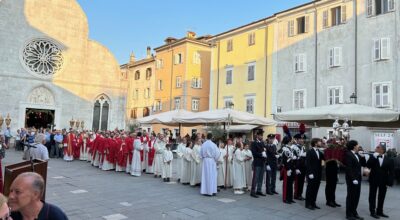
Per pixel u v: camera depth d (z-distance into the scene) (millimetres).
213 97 38906
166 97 46469
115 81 34094
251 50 35062
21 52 29375
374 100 24875
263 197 11773
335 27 27828
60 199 10453
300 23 30828
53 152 24797
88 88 32531
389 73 24250
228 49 37781
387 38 24500
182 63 44219
